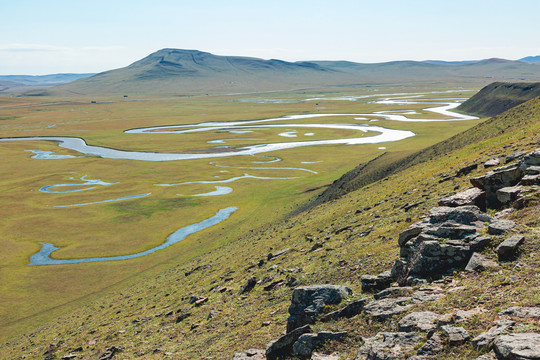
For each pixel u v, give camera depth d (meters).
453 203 27.22
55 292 68.75
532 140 46.62
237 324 29.95
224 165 177.62
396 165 104.06
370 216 47.88
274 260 45.94
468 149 69.38
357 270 29.11
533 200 25.41
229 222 101.69
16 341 52.69
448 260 21.62
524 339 12.85
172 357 27.92
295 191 128.12
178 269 69.44
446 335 15.32
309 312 21.94
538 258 18.98
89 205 122.81
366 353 16.53
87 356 36.81
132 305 52.72
